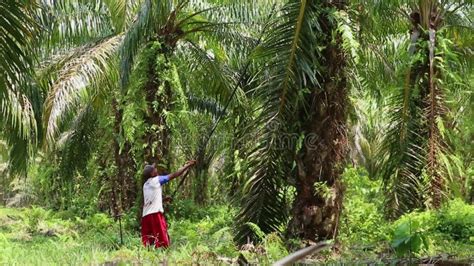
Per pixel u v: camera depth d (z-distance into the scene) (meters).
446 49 11.35
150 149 13.12
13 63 8.63
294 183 8.60
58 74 13.55
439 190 10.69
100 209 21.55
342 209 9.02
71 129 19.12
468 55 13.65
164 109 13.08
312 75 8.05
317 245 2.05
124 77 12.38
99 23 15.04
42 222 17.44
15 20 8.43
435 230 9.23
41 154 23.91
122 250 8.34
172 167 18.17
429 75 11.34
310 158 8.49
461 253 7.19
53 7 13.09
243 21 13.92
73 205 22.42
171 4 12.60
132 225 13.91
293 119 8.59
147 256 7.79
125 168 17.95
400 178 10.96
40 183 25.19
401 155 11.02
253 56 8.65
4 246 9.41
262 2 12.65
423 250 7.11
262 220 8.73
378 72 13.37
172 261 7.22
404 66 11.70
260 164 8.62
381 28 12.43
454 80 12.19
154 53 13.03
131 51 12.18
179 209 17.53
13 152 11.42
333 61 8.53
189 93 18.02
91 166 19.89
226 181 15.91
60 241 10.80
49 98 12.02
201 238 10.27
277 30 8.30
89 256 7.79
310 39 8.22
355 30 8.79
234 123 15.02
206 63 14.76
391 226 9.45
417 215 9.80
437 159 10.77
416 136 11.10
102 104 15.46
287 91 8.41
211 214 18.02
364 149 20.83
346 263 6.67
